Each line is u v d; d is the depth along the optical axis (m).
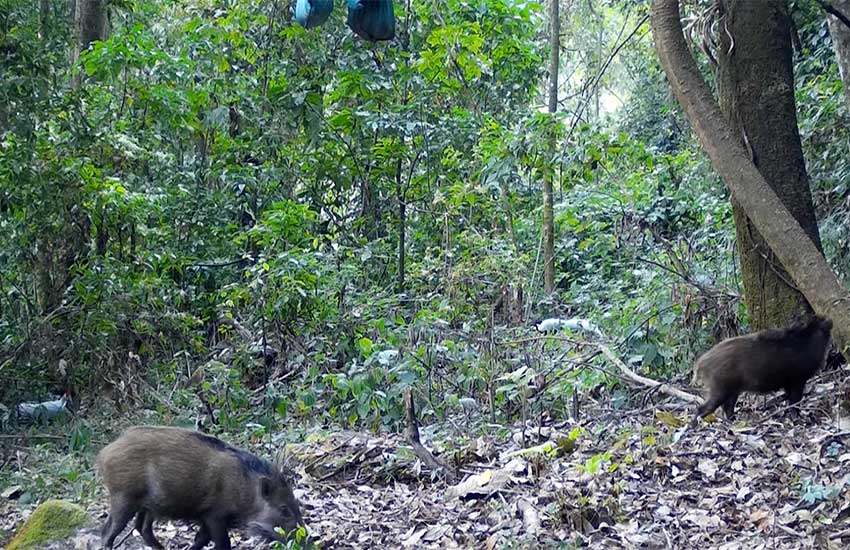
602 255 13.69
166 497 5.42
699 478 6.57
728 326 9.20
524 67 16.11
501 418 8.88
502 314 12.17
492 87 16.02
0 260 10.52
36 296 10.84
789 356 7.43
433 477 7.16
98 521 6.02
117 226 11.66
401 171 14.84
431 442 8.09
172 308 11.54
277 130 14.25
